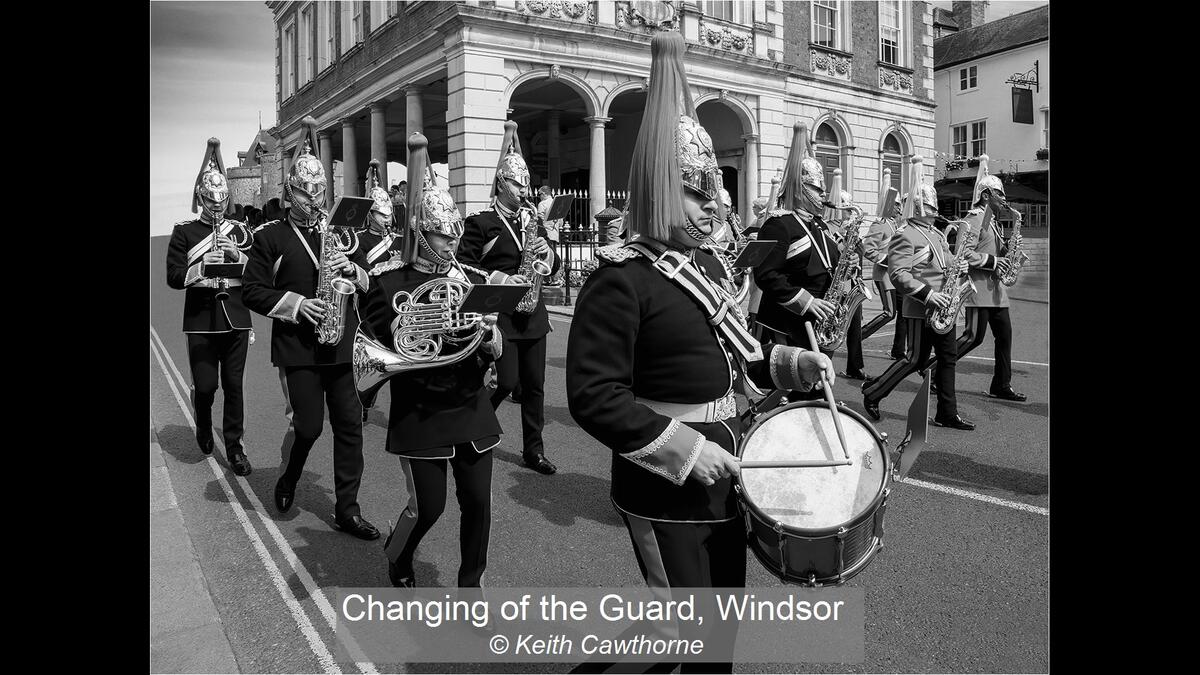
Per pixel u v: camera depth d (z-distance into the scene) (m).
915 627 3.24
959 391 8.10
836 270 5.06
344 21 20.66
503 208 5.67
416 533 3.44
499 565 4.01
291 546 4.29
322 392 4.57
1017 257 7.61
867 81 22.50
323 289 4.46
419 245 3.52
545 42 16.36
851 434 2.40
